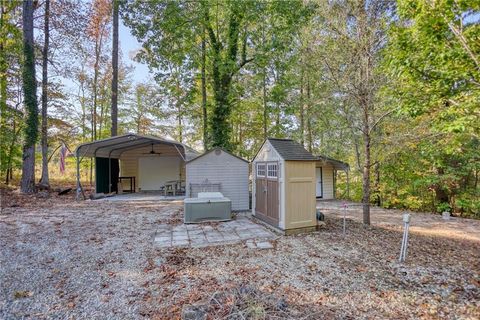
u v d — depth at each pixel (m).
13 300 2.95
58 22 12.55
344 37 6.08
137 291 3.16
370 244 5.01
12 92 12.89
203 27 11.81
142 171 14.86
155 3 10.59
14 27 12.27
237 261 4.09
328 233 5.80
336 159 12.07
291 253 4.45
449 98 3.36
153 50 11.34
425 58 3.36
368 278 3.50
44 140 12.53
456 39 3.15
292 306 2.79
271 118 16.17
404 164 10.17
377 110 6.20
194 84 13.22
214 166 8.86
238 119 16.48
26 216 7.36
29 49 11.16
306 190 5.96
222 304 2.74
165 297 3.02
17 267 3.84
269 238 5.37
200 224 6.63
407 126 6.82
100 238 5.30
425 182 9.78
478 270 3.84
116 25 13.32
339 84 6.36
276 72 13.34
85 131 17.66
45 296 3.05
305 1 9.02
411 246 4.95
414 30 3.36
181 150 12.02
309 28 7.62
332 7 6.16
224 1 10.52
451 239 5.75
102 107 18.31
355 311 2.72
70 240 5.14
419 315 2.66
